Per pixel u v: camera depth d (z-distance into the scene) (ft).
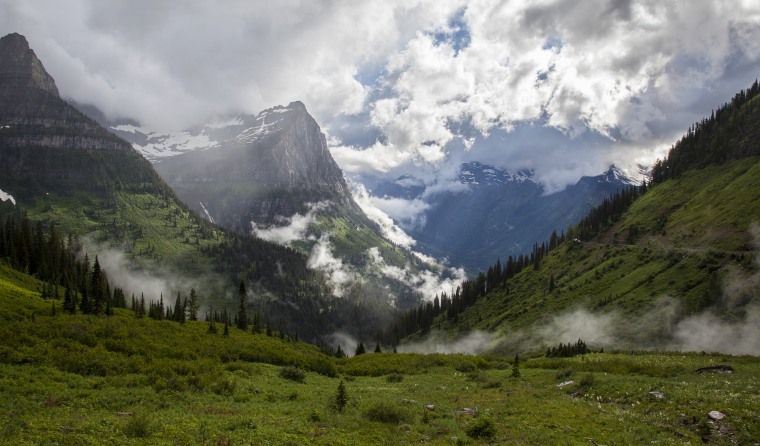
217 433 76.13
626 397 118.62
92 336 155.02
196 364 143.33
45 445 62.69
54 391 98.02
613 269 571.28
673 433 88.28
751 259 404.16
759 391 108.06
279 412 98.99
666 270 484.33
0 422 71.46
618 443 82.23
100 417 81.20
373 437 83.25
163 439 70.54
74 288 370.53
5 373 105.70
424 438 84.94
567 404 114.42
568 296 567.59
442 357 244.63
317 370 193.16
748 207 500.33
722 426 87.97
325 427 88.22
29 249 465.06
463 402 125.80
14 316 167.02
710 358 196.24
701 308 385.91
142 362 134.51
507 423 96.89
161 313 305.94
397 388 158.10
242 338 237.45
